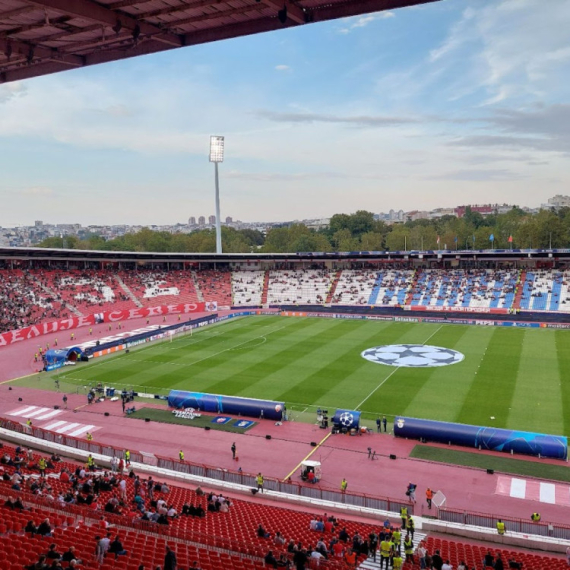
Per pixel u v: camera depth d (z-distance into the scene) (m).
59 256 116.25
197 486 38.38
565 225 170.62
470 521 32.47
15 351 80.94
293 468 41.69
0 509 24.83
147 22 19.78
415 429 46.16
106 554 20.83
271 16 19.78
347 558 24.31
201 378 64.94
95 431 49.31
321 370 67.31
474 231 197.25
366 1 18.55
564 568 24.97
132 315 109.94
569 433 46.16
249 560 22.67
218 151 141.62
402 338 86.38
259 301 126.44
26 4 17.38
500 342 82.00
